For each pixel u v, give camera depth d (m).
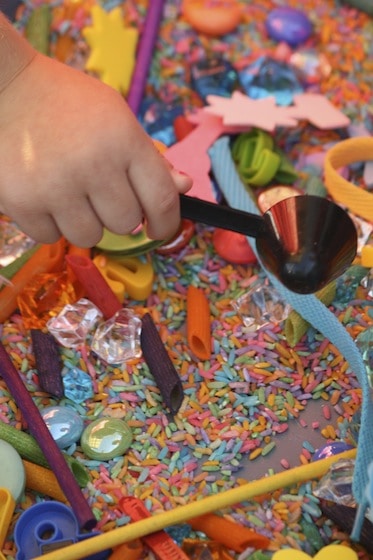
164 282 0.56
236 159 0.61
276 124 0.61
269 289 0.55
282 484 0.48
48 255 0.55
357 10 0.70
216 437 0.51
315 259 0.45
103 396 0.52
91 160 0.47
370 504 0.44
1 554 0.46
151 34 0.66
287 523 0.48
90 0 0.69
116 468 0.50
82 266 0.53
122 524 0.48
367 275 0.55
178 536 0.48
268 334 0.54
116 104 0.49
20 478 0.48
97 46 0.64
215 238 0.57
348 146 0.59
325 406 0.52
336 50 0.67
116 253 0.56
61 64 0.50
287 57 0.66
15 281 0.55
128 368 0.53
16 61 0.49
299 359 0.53
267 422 0.52
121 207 0.48
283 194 0.58
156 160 0.48
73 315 0.54
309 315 0.52
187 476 0.50
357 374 0.51
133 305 0.56
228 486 0.50
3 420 0.51
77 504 0.47
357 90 0.65
